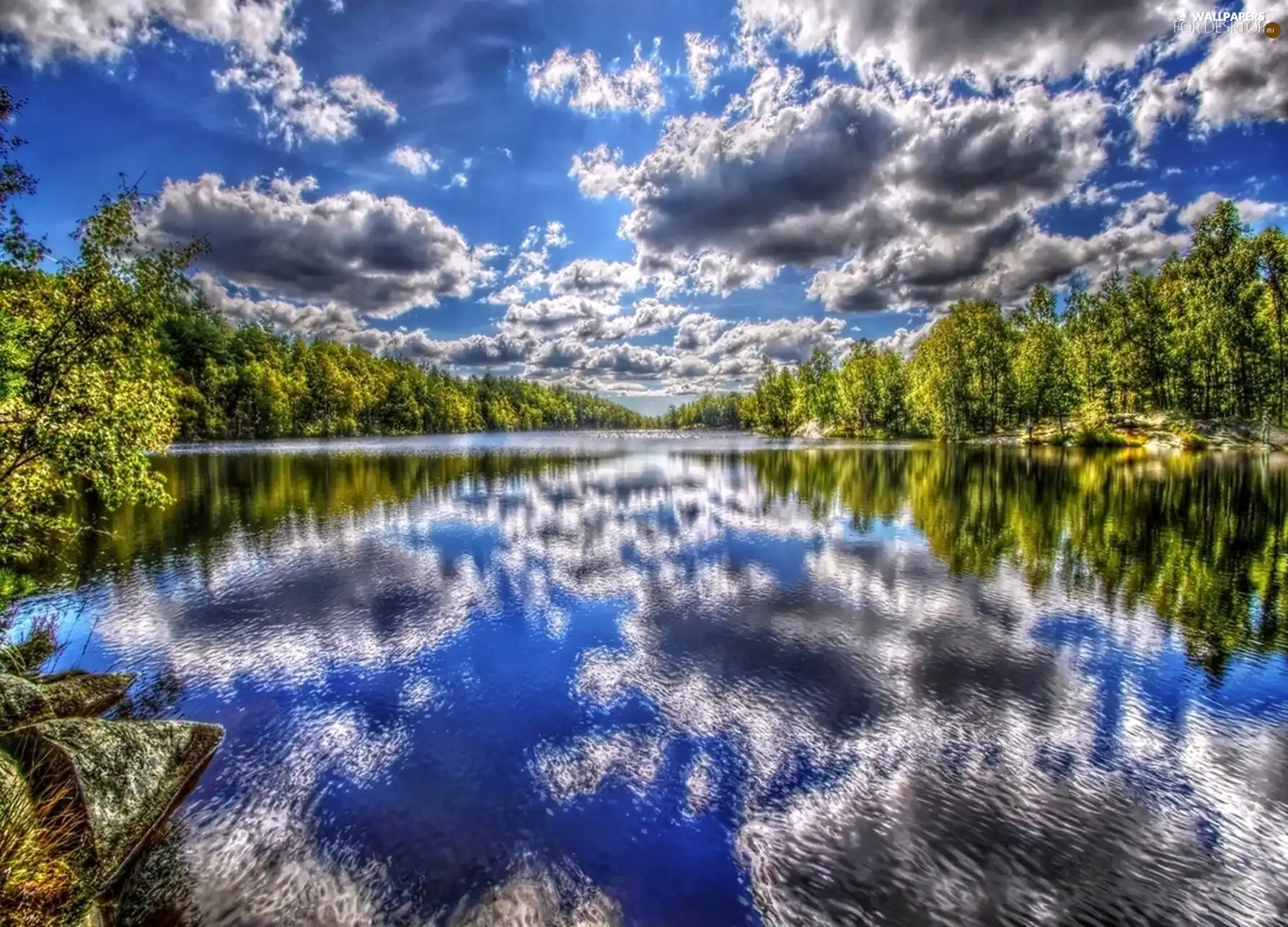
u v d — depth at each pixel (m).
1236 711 10.27
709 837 7.32
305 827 7.58
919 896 6.38
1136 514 27.36
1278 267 60.38
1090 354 77.50
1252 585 17.12
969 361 87.38
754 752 9.09
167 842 7.28
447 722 10.09
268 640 13.72
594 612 15.42
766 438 128.38
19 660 11.63
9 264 11.06
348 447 89.31
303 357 116.00
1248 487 35.22
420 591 17.28
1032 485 37.78
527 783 8.41
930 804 7.86
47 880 5.68
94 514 30.08
